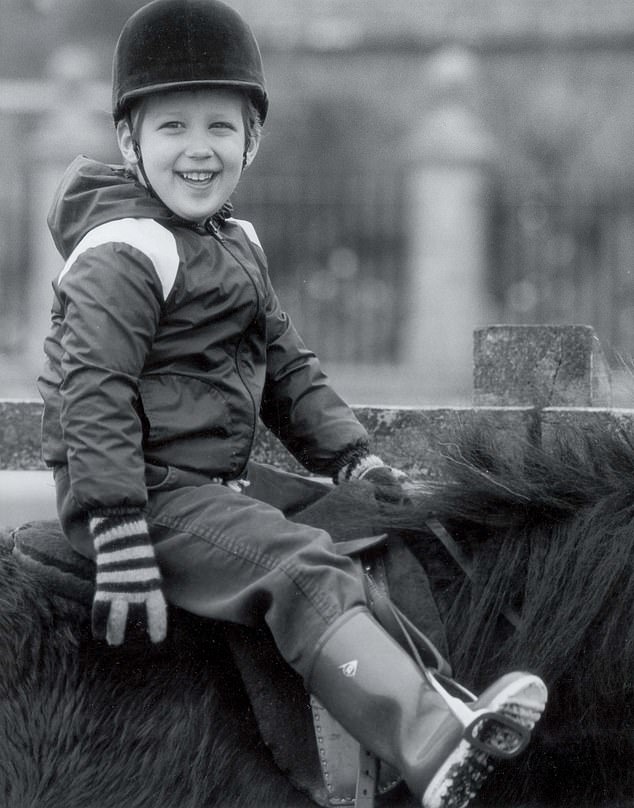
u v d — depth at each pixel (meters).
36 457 4.67
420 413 4.39
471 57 21.64
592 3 21.64
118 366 3.46
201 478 3.61
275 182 18.94
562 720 3.51
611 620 3.48
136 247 3.55
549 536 3.61
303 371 4.01
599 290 18.44
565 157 21.38
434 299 19.00
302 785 3.41
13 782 3.46
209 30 3.68
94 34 22.48
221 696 3.54
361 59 22.12
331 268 19.00
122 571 3.38
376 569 3.55
